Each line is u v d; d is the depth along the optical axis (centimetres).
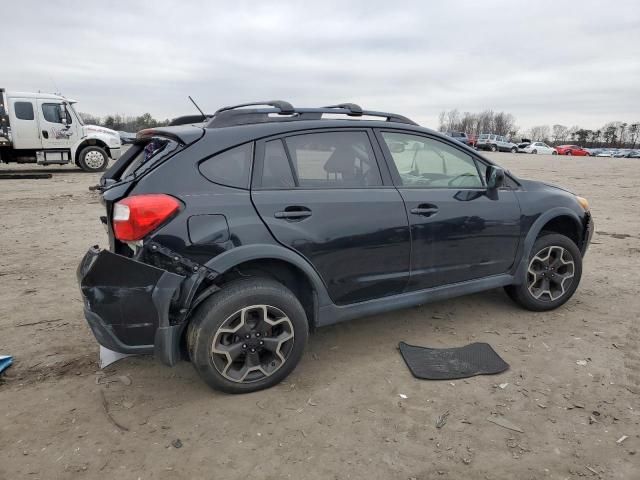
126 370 328
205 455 245
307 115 333
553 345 360
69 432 262
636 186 1505
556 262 416
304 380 314
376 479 229
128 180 283
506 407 283
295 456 244
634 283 502
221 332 279
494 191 382
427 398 293
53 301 450
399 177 346
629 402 287
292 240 294
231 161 289
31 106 1580
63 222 830
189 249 268
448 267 363
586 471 233
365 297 336
